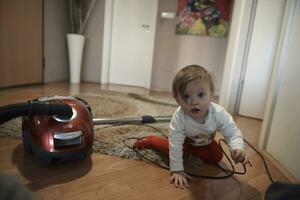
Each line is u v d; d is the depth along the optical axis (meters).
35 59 2.42
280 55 1.09
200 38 2.76
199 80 0.80
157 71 2.91
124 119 1.37
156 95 2.40
